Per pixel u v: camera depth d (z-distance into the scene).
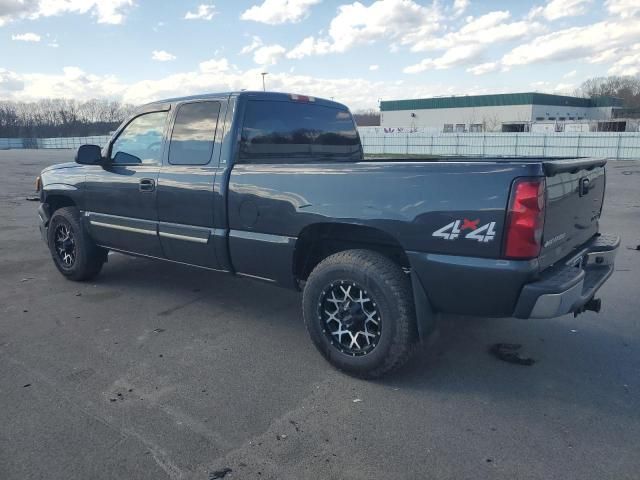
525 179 2.90
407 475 2.60
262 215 3.95
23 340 4.28
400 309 3.33
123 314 4.91
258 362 3.89
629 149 34.50
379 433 2.96
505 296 3.04
